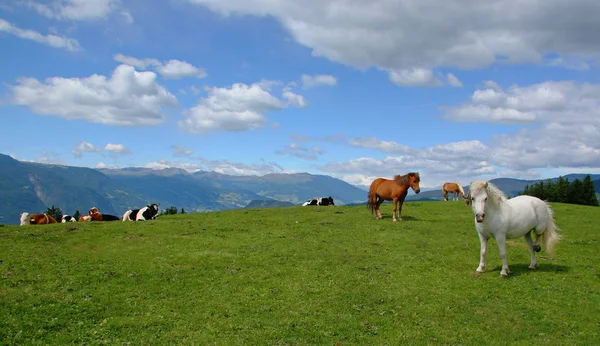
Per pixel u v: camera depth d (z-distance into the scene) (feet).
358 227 69.31
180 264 46.06
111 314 32.17
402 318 32.42
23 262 44.01
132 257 48.32
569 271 44.96
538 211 44.06
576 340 28.78
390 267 45.98
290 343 27.94
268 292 37.63
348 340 28.58
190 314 32.48
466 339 28.99
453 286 39.88
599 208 104.63
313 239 59.52
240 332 29.37
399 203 77.15
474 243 58.95
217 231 65.31
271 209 99.04
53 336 28.22
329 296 36.81
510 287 39.50
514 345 28.07
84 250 51.42
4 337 27.45
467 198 44.27
